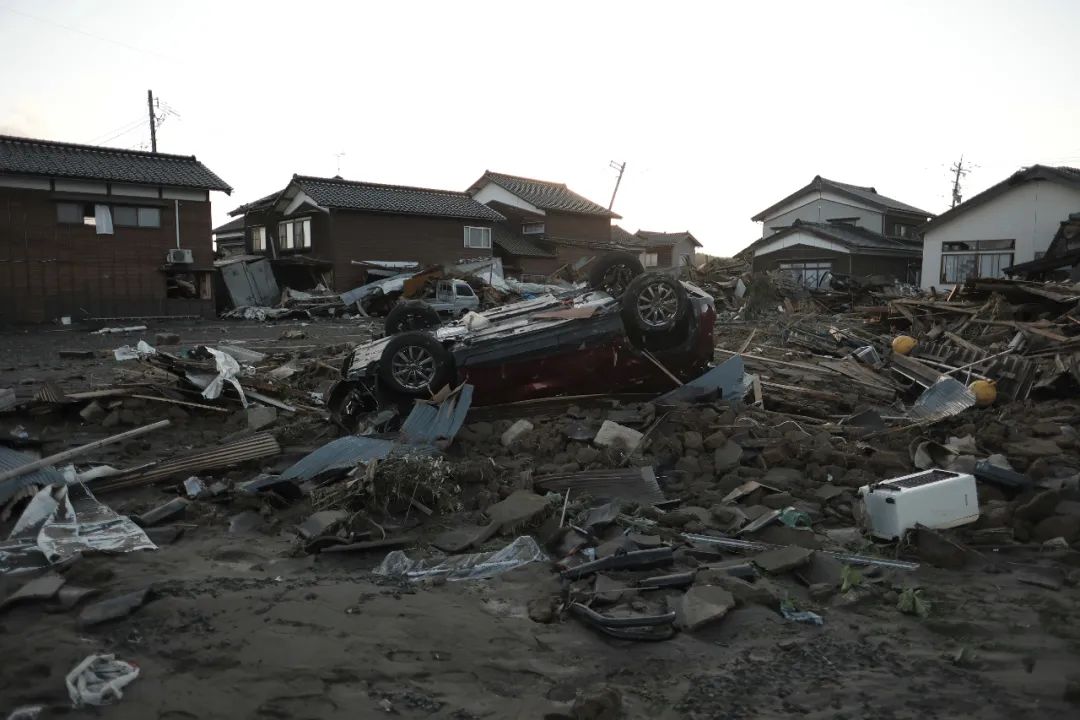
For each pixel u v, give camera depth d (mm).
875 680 3139
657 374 8250
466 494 5789
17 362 14125
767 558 4453
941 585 4176
